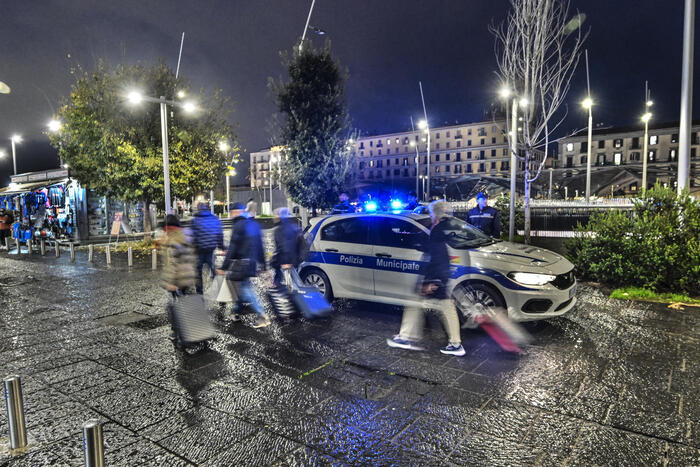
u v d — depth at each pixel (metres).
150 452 3.03
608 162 84.62
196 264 6.88
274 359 4.81
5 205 24.09
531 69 10.93
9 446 3.13
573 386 3.94
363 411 3.57
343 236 6.90
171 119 17.22
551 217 18.19
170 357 4.96
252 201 6.45
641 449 2.94
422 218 6.44
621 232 7.86
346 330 5.83
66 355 5.10
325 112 11.01
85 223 20.58
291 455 2.97
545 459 2.86
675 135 77.94
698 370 4.21
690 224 7.24
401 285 6.13
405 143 107.94
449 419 3.41
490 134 95.69
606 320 5.87
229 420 3.48
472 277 5.64
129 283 9.84
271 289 6.42
